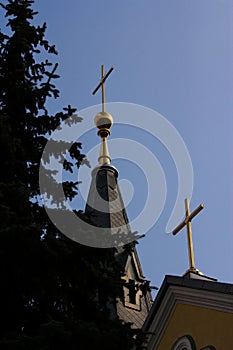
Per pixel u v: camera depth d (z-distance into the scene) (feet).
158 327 76.84
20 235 52.95
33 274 54.39
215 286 71.00
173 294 76.02
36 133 64.08
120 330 53.98
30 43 65.57
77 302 57.52
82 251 57.00
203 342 70.90
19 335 51.70
